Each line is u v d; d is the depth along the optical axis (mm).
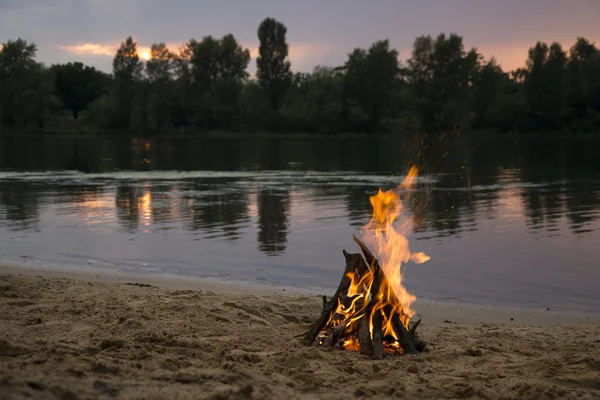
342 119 126312
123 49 132125
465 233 16266
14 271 11398
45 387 4383
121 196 24734
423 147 73500
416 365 6023
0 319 7008
